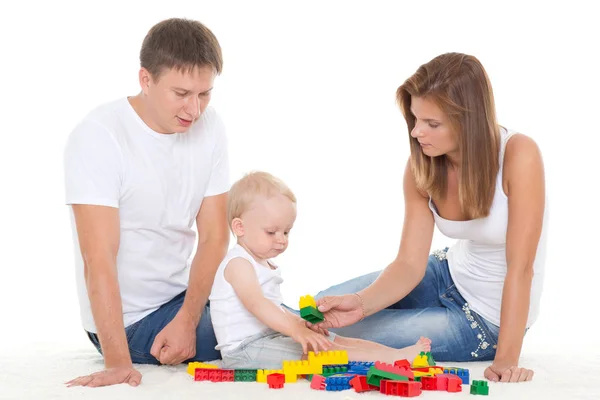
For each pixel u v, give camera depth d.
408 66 5.36
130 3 5.05
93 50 5.08
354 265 4.98
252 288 2.50
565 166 5.29
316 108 5.45
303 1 5.37
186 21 2.50
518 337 2.44
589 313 4.14
